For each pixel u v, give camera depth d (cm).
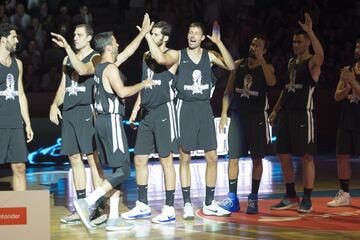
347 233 851
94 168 958
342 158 1037
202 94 946
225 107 992
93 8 1967
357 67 1029
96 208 932
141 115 954
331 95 1722
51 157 1523
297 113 978
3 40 898
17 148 911
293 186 1017
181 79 942
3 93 902
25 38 1730
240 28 1877
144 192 973
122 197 1129
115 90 869
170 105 938
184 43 1820
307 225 900
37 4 1842
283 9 2000
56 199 1118
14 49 916
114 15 1973
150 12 1844
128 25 1914
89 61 924
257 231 866
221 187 1236
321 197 1120
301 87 975
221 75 1681
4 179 1352
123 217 957
